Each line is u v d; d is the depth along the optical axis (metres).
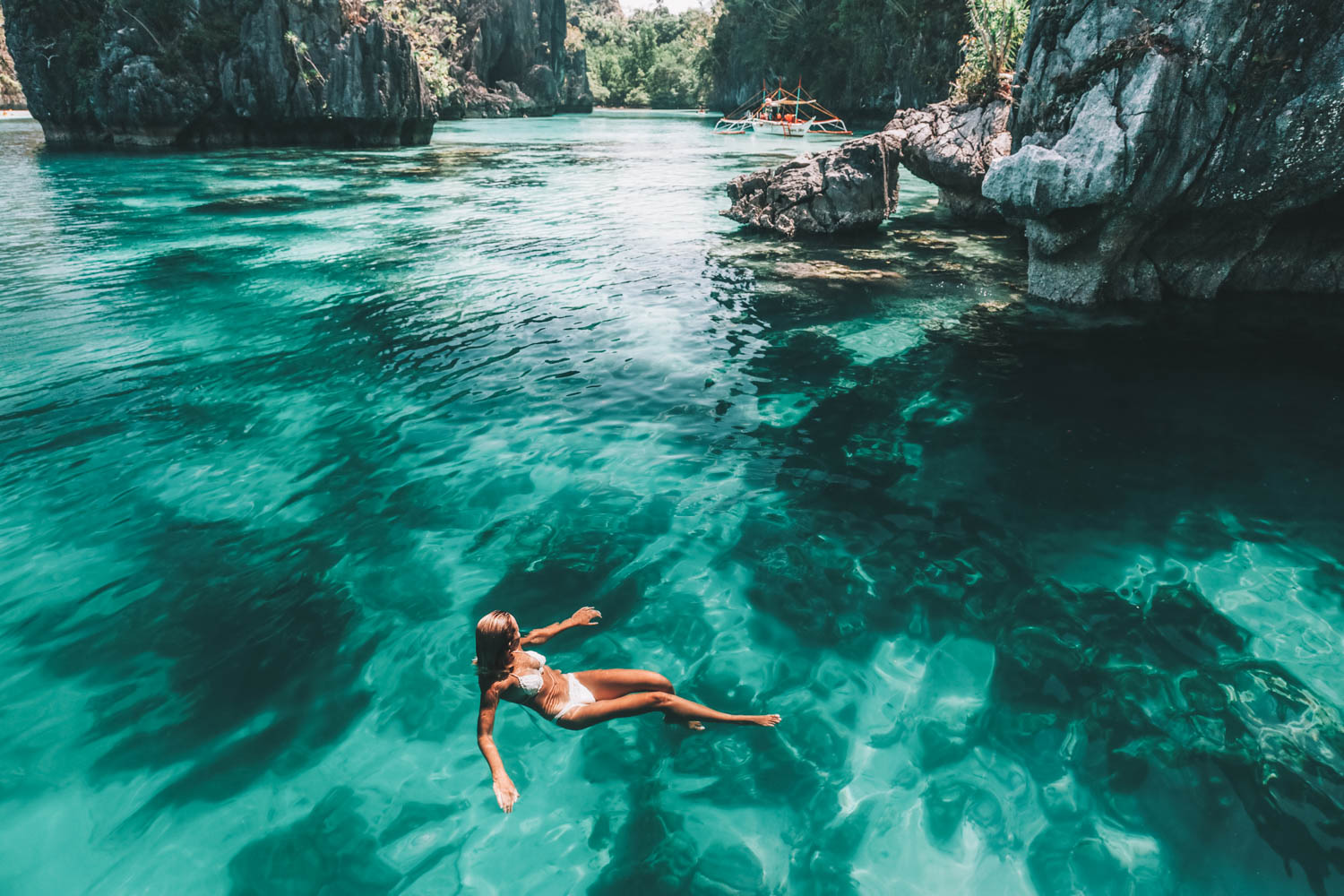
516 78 92.50
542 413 8.49
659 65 131.00
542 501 6.77
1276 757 4.04
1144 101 9.33
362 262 15.42
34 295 12.64
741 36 81.56
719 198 24.30
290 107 41.72
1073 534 6.13
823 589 5.57
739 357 10.16
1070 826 3.71
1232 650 4.84
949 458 7.40
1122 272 11.76
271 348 10.37
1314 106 9.04
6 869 3.52
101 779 4.02
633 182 28.48
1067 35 9.93
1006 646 4.95
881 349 10.32
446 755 4.21
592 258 15.76
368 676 4.77
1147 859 3.53
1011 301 12.40
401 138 46.19
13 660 4.84
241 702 4.55
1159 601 5.31
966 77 19.88
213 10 40.75
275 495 6.80
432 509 6.62
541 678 3.88
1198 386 8.85
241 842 3.68
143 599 5.43
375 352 10.25
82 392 8.83
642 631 5.14
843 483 7.02
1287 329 10.59
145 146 39.91
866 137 18.62
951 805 3.86
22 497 6.66
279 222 19.86
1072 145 10.09
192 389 8.99
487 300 12.70
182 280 13.75
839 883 3.48
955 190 19.98
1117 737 4.21
